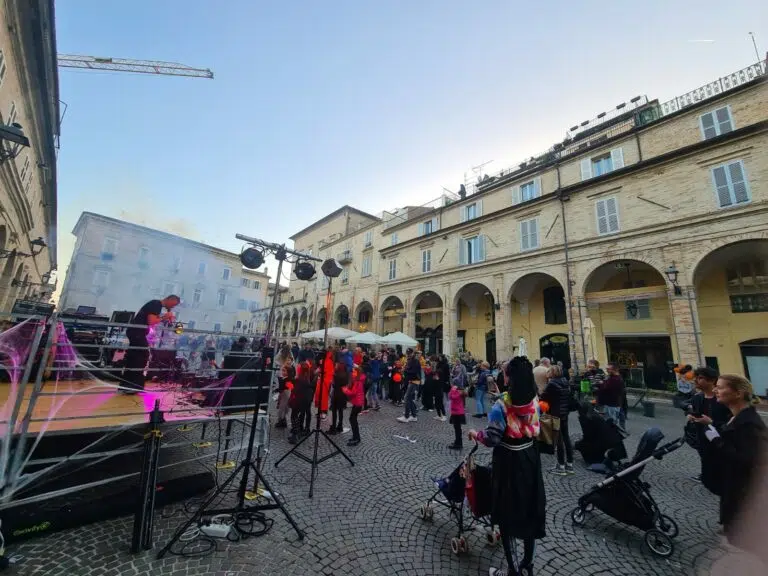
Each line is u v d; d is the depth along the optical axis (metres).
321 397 5.26
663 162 13.89
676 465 6.39
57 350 5.04
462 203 22.83
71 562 2.94
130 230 24.81
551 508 4.57
